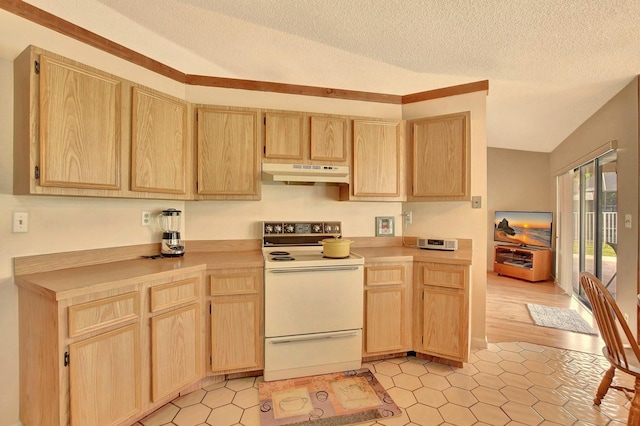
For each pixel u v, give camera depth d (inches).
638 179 101.6
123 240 82.9
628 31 75.6
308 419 69.2
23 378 62.3
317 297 85.0
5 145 61.7
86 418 55.6
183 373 72.9
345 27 78.3
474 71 100.6
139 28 79.3
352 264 87.4
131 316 62.6
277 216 105.7
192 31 80.8
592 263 158.1
